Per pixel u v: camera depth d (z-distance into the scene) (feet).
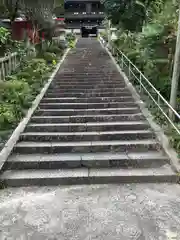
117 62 35.40
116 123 17.08
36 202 10.43
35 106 19.63
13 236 8.52
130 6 30.25
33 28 39.86
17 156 13.80
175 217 9.35
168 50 21.35
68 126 16.65
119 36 42.93
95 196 10.83
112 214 9.56
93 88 24.53
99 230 8.75
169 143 14.08
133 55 30.76
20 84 21.39
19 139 15.35
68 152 14.43
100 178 11.99
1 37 23.58
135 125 16.66
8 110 17.33
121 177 12.00
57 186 11.84
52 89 24.06
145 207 9.96
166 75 21.70
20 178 11.87
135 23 30.99
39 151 14.38
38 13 39.24
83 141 15.40
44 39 45.85
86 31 118.52
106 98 21.26
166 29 20.39
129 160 13.15
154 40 21.27
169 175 11.91
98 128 16.63
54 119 17.80
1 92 19.85
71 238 8.40
